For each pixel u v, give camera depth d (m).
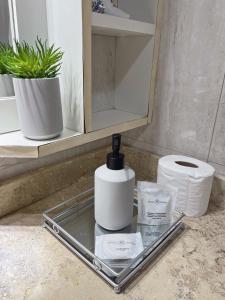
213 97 0.62
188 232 0.56
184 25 0.62
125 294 0.40
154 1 0.63
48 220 0.55
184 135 0.70
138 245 0.49
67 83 0.55
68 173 0.72
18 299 0.39
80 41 0.49
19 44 0.52
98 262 0.45
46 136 0.50
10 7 0.53
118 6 0.72
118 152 0.49
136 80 0.74
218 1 0.55
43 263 0.46
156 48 0.67
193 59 0.63
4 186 0.57
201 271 0.46
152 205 0.56
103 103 0.79
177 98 0.69
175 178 0.60
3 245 0.50
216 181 0.65
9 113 0.54
